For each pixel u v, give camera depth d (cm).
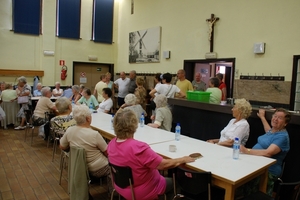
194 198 208
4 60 744
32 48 783
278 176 244
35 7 777
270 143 248
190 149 252
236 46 534
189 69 656
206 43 595
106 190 311
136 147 188
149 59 766
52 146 484
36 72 783
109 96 507
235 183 178
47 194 295
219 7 564
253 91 503
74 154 239
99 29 891
